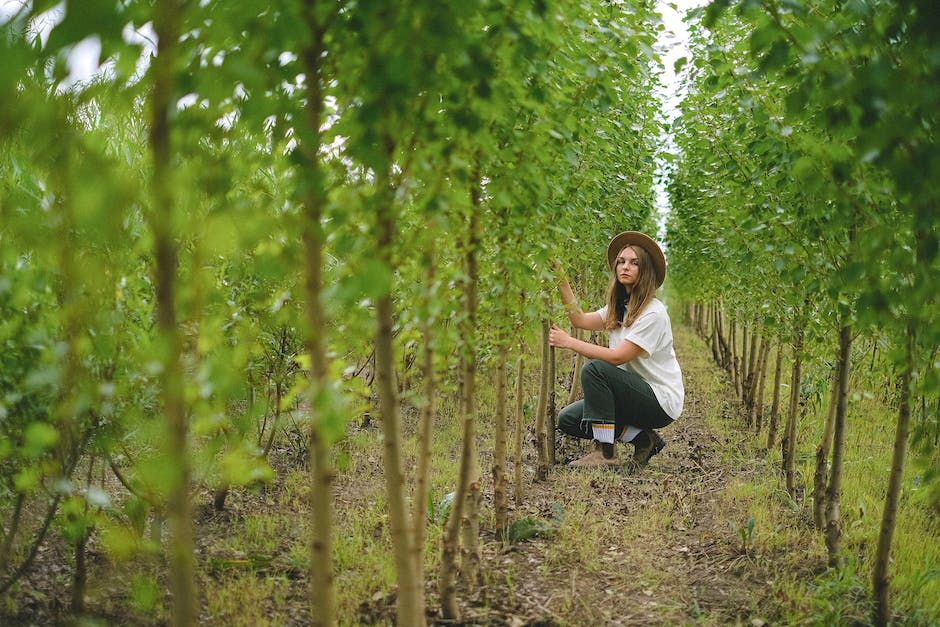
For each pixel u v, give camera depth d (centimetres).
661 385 551
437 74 173
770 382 931
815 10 222
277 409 378
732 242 457
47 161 135
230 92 143
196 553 354
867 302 225
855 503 430
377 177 194
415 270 227
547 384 510
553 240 334
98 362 228
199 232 156
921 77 179
